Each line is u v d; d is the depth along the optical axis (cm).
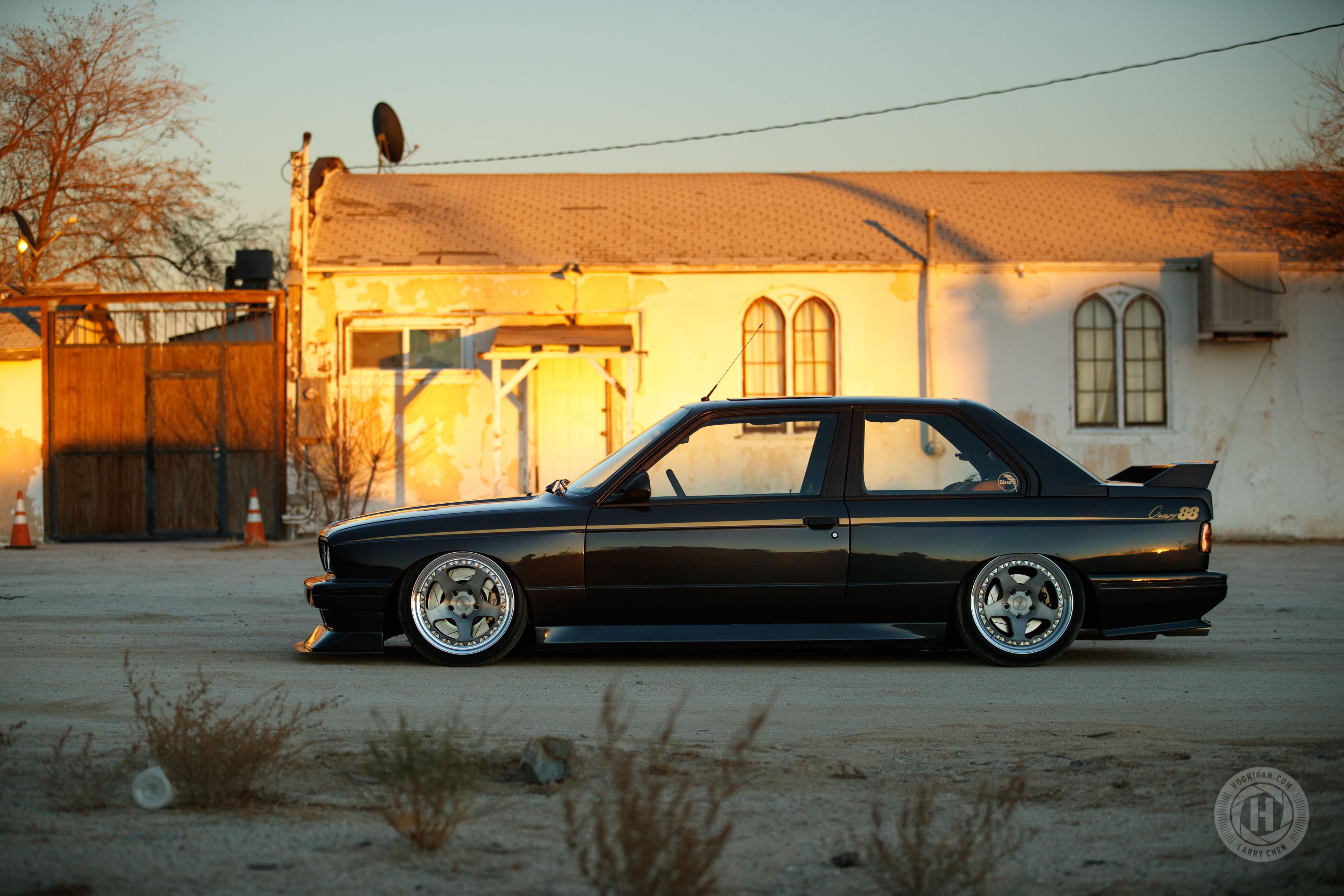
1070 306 1855
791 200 2092
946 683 602
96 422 1805
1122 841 343
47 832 340
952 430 664
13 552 1597
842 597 640
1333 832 348
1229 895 301
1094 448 1855
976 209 2058
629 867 283
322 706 467
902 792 391
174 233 3000
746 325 1855
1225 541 1839
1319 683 607
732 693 571
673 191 2144
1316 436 1861
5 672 620
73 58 2534
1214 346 1862
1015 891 302
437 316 1828
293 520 1783
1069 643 650
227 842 332
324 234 1912
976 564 644
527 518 643
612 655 687
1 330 1822
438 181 2194
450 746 382
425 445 1831
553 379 1844
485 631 641
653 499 648
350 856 322
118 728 480
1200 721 511
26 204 2584
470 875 307
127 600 992
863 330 1855
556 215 2012
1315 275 1861
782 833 346
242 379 1816
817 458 657
